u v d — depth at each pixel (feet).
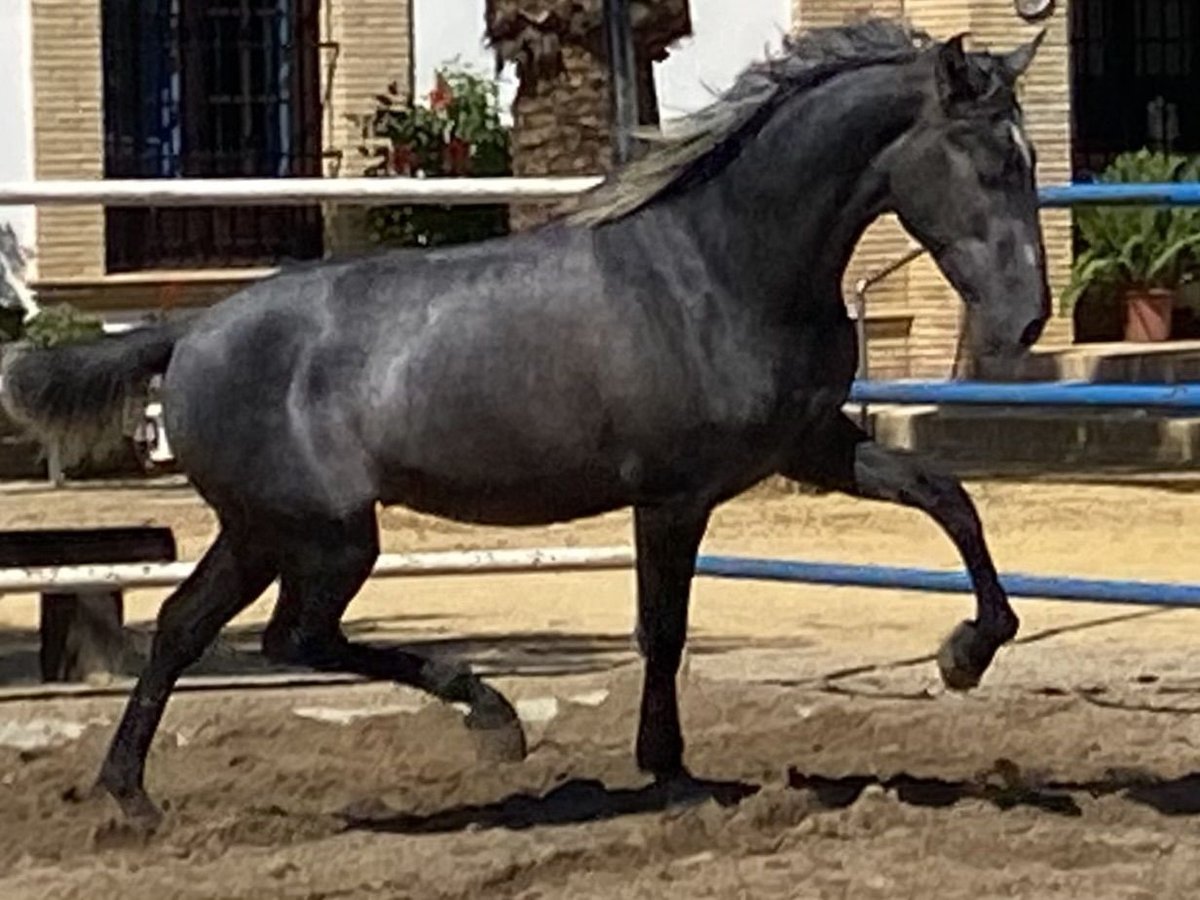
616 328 27.61
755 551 53.93
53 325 67.67
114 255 73.92
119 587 38.14
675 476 27.91
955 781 31.86
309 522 27.94
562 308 27.73
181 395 28.32
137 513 60.44
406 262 28.53
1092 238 76.95
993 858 27.63
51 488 65.72
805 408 28.04
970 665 29.07
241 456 28.04
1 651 44.70
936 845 28.12
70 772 33.01
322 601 28.19
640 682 38.58
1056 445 70.08
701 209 27.99
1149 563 51.62
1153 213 76.07
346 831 29.68
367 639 43.96
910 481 28.84
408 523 59.21
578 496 28.09
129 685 38.73
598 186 28.84
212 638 29.32
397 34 74.08
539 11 57.36
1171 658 41.37
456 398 27.73
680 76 74.69
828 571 38.19
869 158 27.66
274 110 75.92
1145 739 34.94
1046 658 41.37
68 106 72.54
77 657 39.27
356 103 73.97
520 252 28.25
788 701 37.32
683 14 56.29
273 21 75.82
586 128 57.72
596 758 33.17
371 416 27.86
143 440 65.57
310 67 75.51
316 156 75.51
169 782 32.63
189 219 74.79
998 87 27.25
